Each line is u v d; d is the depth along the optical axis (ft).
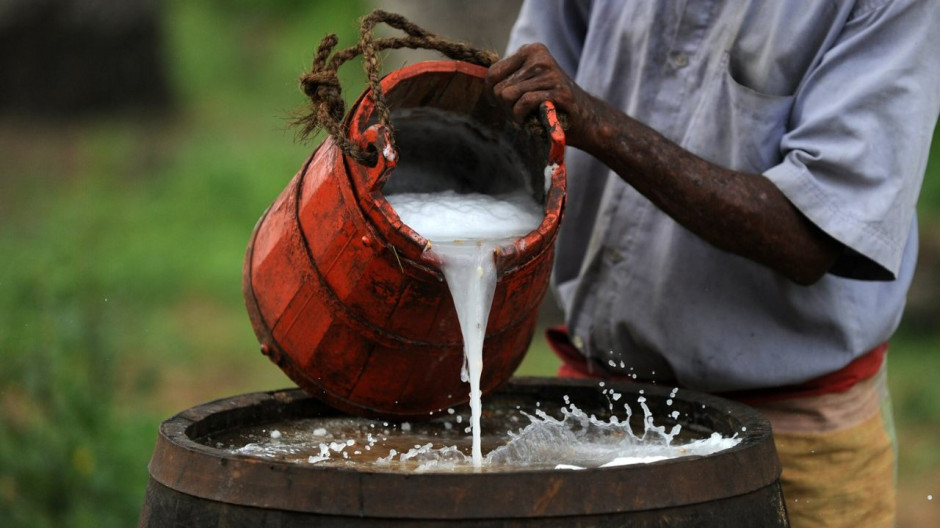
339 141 11.19
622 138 12.16
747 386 14.26
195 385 33.60
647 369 15.03
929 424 32.12
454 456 11.81
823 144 12.63
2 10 66.08
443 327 11.62
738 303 14.08
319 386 12.42
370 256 11.20
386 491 9.81
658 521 10.12
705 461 10.42
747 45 13.47
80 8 67.00
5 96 67.10
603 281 14.92
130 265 42.70
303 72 11.96
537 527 9.79
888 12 12.60
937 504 27.58
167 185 55.77
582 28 15.53
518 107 11.80
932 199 46.16
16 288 25.02
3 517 20.84
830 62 12.85
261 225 12.86
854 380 14.43
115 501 21.75
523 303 11.96
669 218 14.19
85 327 23.84
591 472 9.92
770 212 12.54
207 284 43.65
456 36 29.84
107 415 23.34
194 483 10.52
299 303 12.01
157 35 69.97
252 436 12.60
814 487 14.51
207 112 72.49
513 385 14.46
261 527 10.14
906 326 38.42
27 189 54.39
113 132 65.21
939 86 12.79
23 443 21.70
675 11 14.05
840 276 13.33
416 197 12.29
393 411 12.54
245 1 93.81
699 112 13.97
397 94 12.05
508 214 12.03
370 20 11.86
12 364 22.57
